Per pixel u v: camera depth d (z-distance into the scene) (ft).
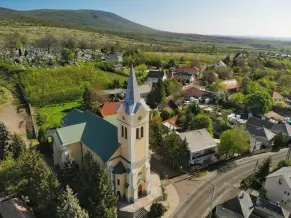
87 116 209.56
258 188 197.77
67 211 124.67
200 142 235.81
